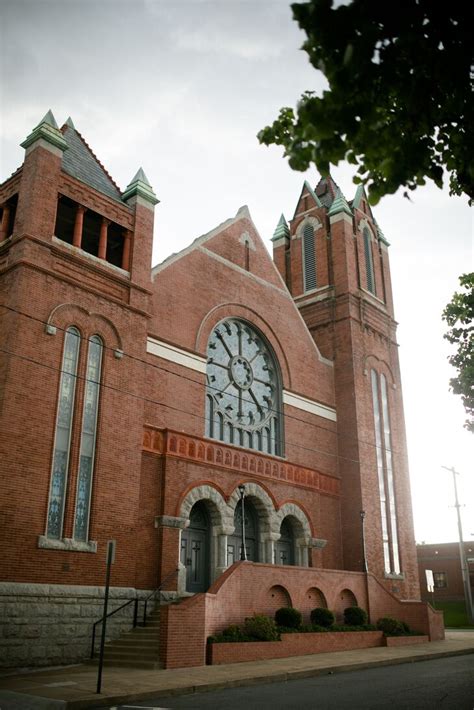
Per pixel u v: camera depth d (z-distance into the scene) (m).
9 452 19.66
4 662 18.08
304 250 39.94
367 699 13.33
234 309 31.22
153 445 24.81
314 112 7.47
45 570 19.73
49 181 23.25
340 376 35.72
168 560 23.70
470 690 14.45
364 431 34.53
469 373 23.41
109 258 27.45
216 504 26.50
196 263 29.77
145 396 25.36
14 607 18.70
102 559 21.33
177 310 28.05
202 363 28.27
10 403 20.08
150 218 26.89
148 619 22.09
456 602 65.62
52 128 23.77
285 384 32.75
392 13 7.77
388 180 8.41
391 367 38.53
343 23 7.35
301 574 25.75
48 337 21.73
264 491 29.00
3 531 18.97
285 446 31.50
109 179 26.70
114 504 22.22
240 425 29.92
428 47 7.99
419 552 70.81
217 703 13.16
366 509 32.81
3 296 21.77
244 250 32.97
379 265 40.97
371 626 27.33
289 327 34.22
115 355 23.75
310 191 41.06
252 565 23.28
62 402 21.83
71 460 21.36
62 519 20.75
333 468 33.78
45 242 22.36
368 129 7.71
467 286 24.22
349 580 28.48
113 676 16.75
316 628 24.16
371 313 38.16
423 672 18.62
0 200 24.06
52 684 15.21
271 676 17.17
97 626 20.59
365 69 7.35
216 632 20.73
